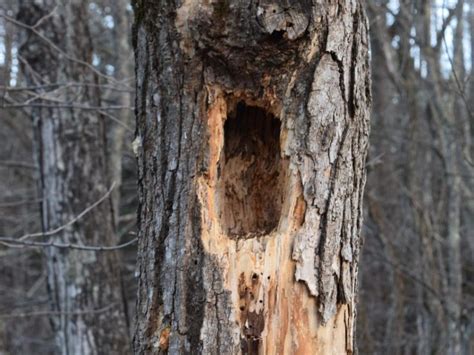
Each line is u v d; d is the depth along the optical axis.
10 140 10.52
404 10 7.93
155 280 2.45
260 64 2.39
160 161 2.46
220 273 2.36
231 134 2.67
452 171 8.16
